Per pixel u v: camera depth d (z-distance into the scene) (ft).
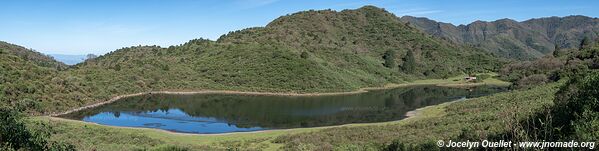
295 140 131.64
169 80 352.90
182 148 114.73
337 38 588.09
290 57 404.98
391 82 436.76
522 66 439.63
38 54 563.07
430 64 545.85
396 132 137.59
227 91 344.08
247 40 477.36
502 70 466.70
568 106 66.54
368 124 179.22
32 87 230.48
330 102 279.69
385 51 573.74
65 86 260.42
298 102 281.33
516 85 302.66
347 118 207.41
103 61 444.55
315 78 368.68
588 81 66.95
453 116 168.14
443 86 406.62
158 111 235.81
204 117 213.25
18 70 250.57
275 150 120.98
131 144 129.18
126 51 492.54
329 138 133.39
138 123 194.59
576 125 46.52
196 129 179.01
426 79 479.00
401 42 620.08
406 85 422.00
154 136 151.53
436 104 253.65
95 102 263.70
